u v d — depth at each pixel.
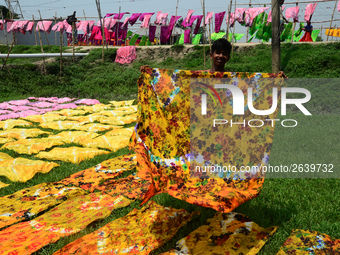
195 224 3.24
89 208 3.60
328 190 3.93
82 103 11.54
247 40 21.47
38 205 3.65
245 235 2.95
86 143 6.27
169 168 2.98
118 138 6.48
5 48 24.62
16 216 3.38
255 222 3.24
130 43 24.89
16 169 4.70
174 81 3.13
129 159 5.32
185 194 2.63
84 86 15.90
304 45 16.64
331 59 13.80
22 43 30.19
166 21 20.38
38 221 3.27
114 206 3.60
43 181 4.54
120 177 4.64
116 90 15.30
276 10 12.02
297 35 22.42
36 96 14.07
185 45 20.20
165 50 20.42
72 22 19.81
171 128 3.09
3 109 10.32
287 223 3.18
